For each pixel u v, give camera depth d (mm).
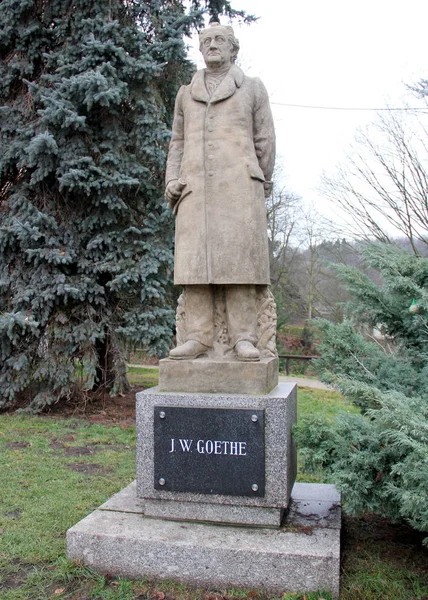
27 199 8188
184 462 3547
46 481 5094
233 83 3951
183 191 3947
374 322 4422
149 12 8719
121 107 8461
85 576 3264
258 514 3471
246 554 3133
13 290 8242
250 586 3129
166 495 3570
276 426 3457
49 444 6543
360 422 3451
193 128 3965
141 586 3184
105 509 3768
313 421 3451
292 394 3832
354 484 3242
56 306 8227
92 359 8250
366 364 4043
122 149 8352
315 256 20812
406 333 4309
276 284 22750
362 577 3268
